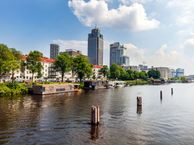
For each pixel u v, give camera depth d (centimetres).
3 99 7969
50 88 10544
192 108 6500
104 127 4075
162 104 7419
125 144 3142
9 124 4231
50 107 6312
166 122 4544
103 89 15125
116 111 5828
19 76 16538
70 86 12212
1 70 9931
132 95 10600
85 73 15788
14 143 3155
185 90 15500
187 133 3725
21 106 6406
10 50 11350
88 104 7050
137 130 3884
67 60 14738
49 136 3488
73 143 3166
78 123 4372
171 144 3183
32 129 3891
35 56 12525
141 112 5712
